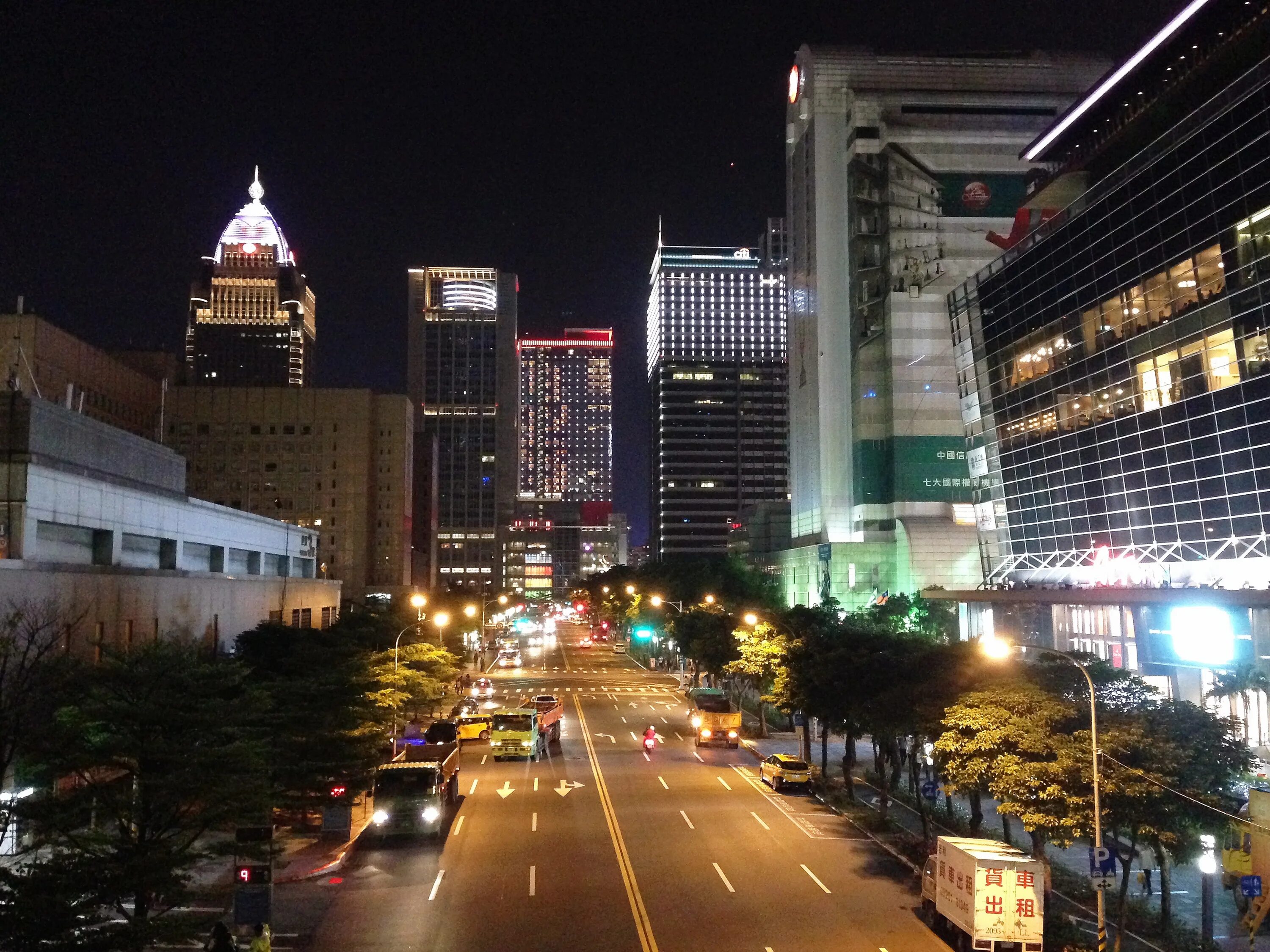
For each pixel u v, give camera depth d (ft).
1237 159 181.06
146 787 80.43
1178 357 201.77
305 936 89.56
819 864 116.37
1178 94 229.45
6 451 144.97
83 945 67.82
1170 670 194.59
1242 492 185.78
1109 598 210.79
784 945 87.51
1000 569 289.33
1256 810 102.01
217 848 83.92
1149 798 87.61
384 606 305.94
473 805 149.28
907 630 282.97
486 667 419.33
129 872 73.72
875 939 89.35
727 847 124.16
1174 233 200.44
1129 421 219.41
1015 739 97.66
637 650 499.92
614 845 124.98
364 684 139.74
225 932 74.95
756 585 426.51
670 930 91.40
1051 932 91.56
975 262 456.86
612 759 194.80
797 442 527.81
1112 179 219.41
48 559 150.10
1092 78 474.90
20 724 84.84
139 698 85.66
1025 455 268.62
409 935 89.71
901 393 449.89
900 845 124.16
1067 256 240.32
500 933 90.07
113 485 168.66
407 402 586.45
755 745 219.82
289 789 122.11
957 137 463.42
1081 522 244.01
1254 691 163.22
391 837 126.52
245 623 209.46
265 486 554.46
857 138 469.57
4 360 387.34
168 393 549.13
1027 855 89.35
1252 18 218.59
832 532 473.67
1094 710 89.45
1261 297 177.17
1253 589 170.40
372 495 573.74
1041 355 256.52
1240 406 184.24
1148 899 110.22
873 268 466.29
